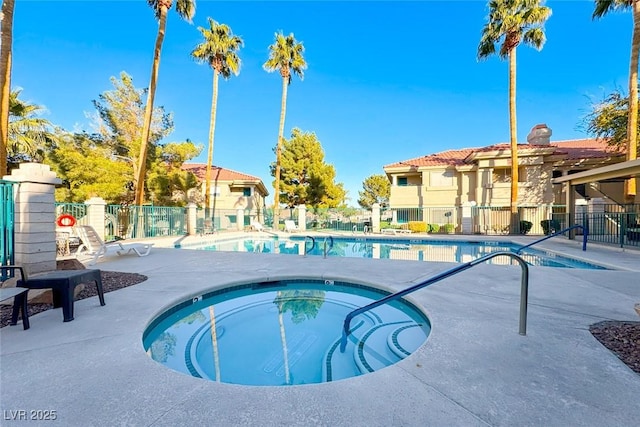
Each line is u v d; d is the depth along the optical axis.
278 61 23.64
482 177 21.45
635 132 13.96
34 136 17.14
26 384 2.40
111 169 17.30
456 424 1.93
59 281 3.76
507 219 20.77
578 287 5.28
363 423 1.95
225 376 3.24
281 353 3.77
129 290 5.30
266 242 17.16
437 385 2.37
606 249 10.43
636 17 13.74
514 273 6.42
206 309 5.32
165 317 4.55
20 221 4.80
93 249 9.08
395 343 3.82
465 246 14.85
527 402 2.14
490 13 18.02
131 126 20.81
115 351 2.99
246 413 2.07
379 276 6.27
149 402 2.19
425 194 23.72
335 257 8.95
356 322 4.74
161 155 21.75
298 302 5.71
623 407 2.08
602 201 13.01
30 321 3.79
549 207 19.88
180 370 3.36
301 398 2.23
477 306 4.31
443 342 3.13
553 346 3.02
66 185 17.38
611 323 3.60
